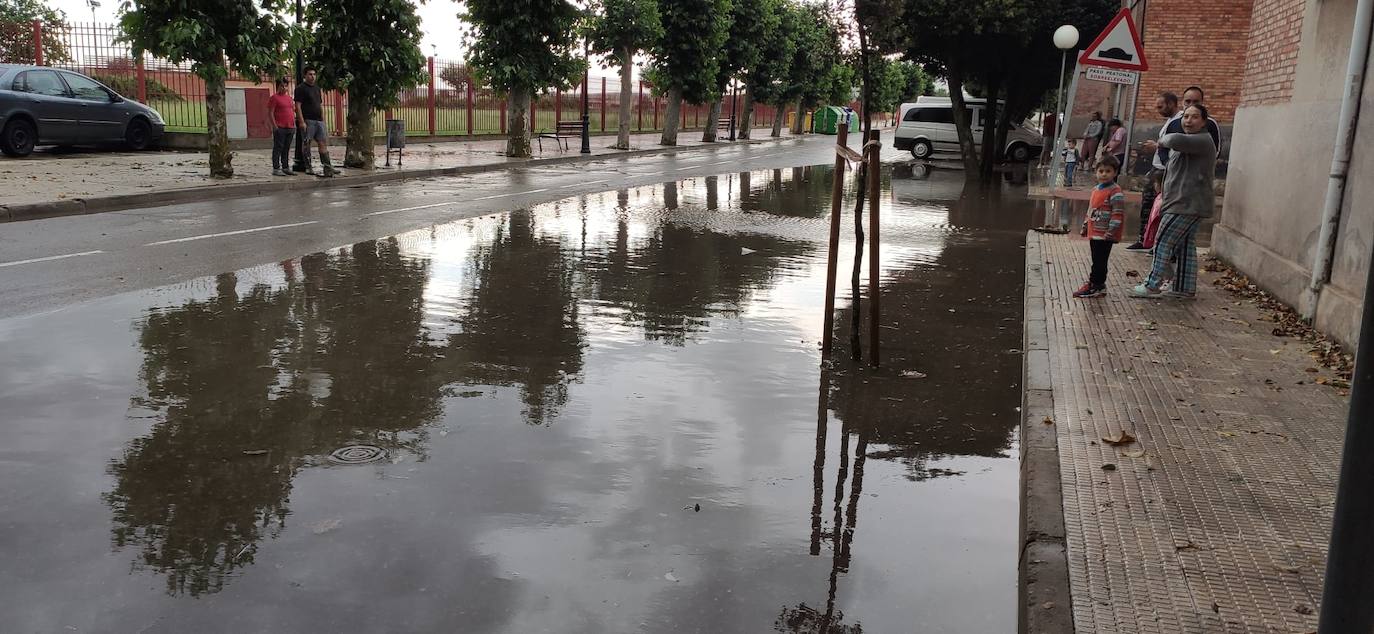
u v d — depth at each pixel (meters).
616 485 4.54
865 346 7.35
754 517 4.25
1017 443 5.35
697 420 5.52
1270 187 9.14
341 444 4.96
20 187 14.50
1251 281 9.34
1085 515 3.96
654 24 34.19
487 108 37.09
